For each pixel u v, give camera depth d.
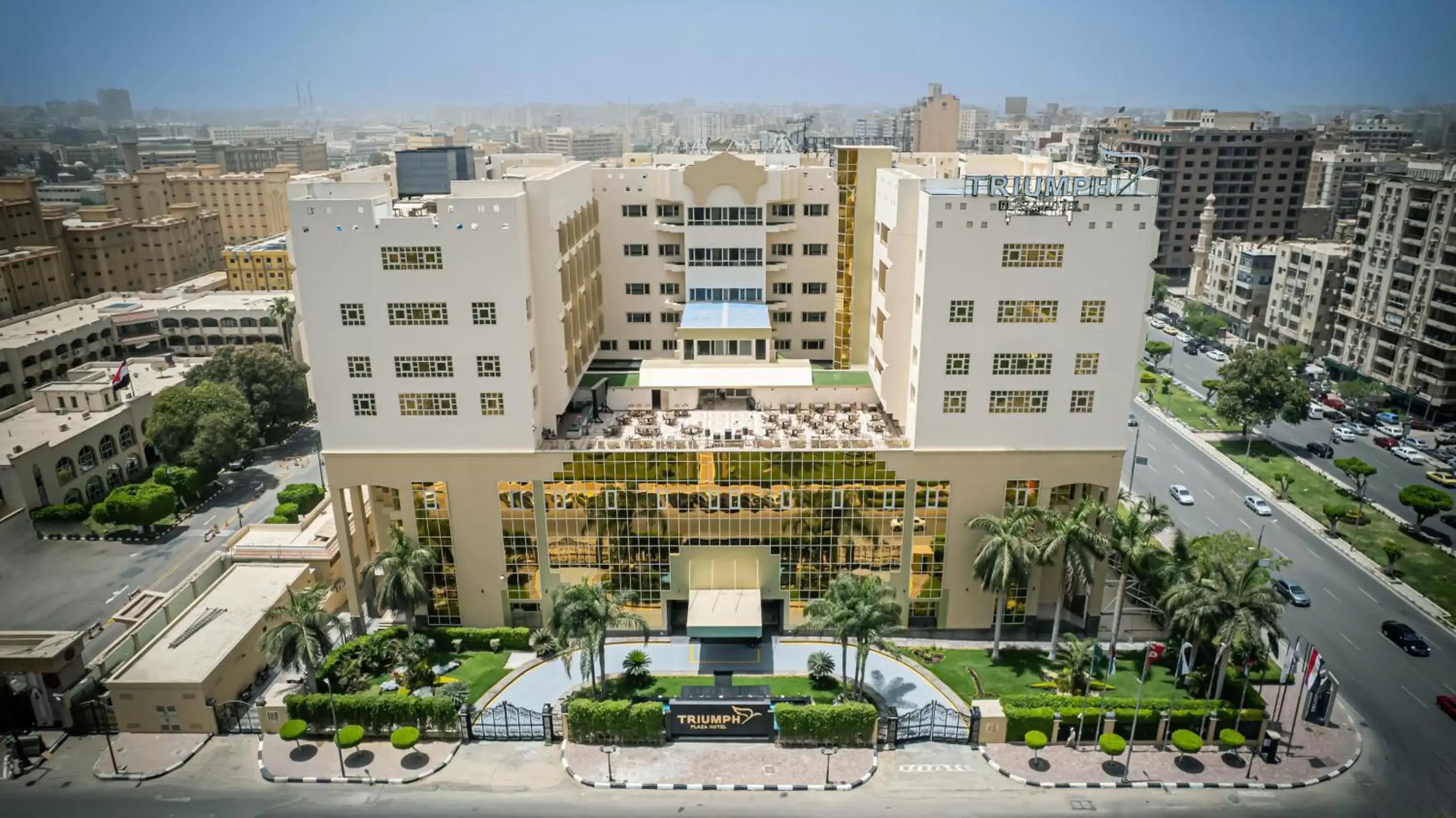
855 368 89.50
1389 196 133.75
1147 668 67.25
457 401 70.50
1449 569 89.00
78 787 59.59
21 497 99.81
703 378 84.06
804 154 111.38
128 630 77.12
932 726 63.59
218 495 111.00
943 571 74.50
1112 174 70.56
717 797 58.41
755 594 73.75
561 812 57.06
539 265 71.44
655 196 93.75
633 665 69.44
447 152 91.06
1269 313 165.75
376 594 80.19
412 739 60.91
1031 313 68.12
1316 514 101.62
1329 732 64.62
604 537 73.81
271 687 68.69
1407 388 131.25
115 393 116.12
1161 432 129.50
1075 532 66.50
